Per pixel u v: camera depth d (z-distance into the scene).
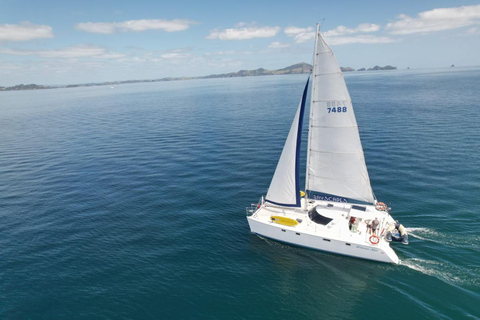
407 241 25.92
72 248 28.16
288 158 28.17
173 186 41.19
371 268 24.30
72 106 153.88
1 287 23.34
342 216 27.98
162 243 28.67
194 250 27.53
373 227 26.38
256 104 117.38
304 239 26.66
